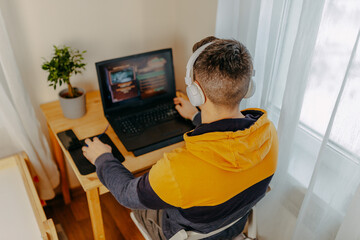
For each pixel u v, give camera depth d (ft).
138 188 3.18
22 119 5.51
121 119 5.33
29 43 5.43
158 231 4.15
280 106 4.54
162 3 6.27
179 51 6.79
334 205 3.97
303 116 4.11
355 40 3.30
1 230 4.58
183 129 5.22
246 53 2.96
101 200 7.03
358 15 3.23
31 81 5.73
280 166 4.48
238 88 2.87
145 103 5.68
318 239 4.33
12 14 5.10
